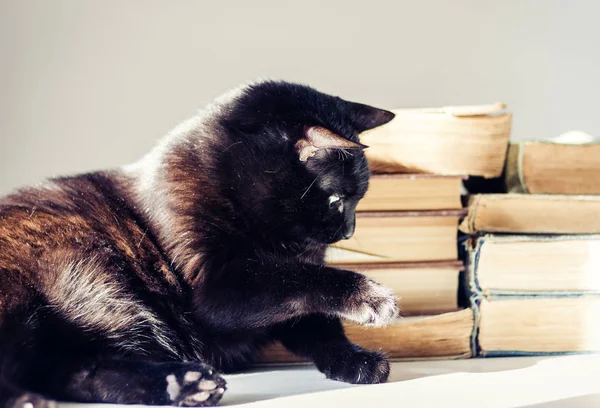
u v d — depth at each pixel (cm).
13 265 100
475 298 121
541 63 179
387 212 124
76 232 109
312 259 126
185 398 91
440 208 125
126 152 170
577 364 110
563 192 129
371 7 176
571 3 179
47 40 168
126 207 117
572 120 180
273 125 118
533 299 121
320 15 175
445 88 178
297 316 118
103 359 98
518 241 121
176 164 117
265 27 174
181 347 113
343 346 114
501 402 87
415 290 125
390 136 127
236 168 117
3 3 166
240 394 98
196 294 110
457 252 126
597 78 179
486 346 121
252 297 108
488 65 178
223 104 124
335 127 119
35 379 97
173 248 111
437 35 178
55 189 117
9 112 166
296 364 128
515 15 179
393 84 177
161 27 171
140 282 111
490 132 126
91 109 169
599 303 121
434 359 121
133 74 170
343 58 176
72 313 102
